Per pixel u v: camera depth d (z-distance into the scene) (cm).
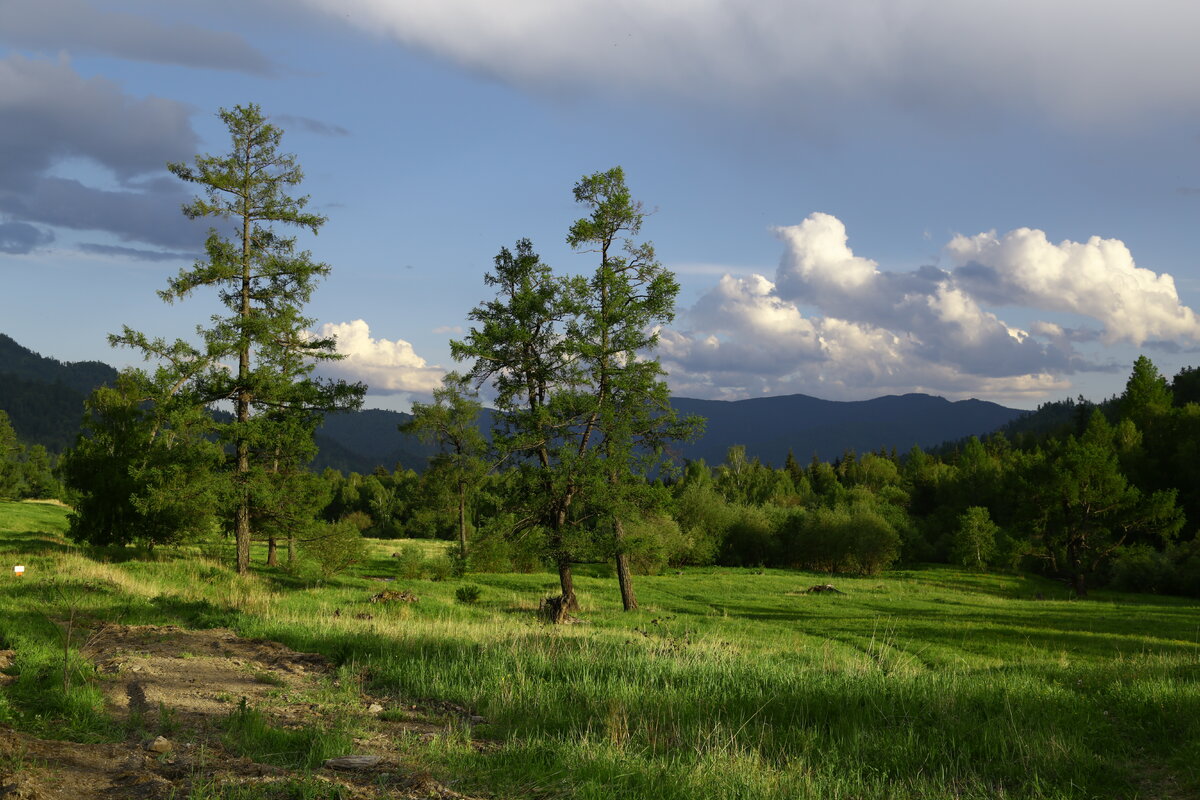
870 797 669
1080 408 12050
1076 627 3316
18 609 1585
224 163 3088
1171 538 7506
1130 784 727
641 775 659
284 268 3155
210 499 2972
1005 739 839
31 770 548
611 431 3003
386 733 809
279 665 1218
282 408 3288
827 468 15225
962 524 7719
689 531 7500
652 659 1309
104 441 3453
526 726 858
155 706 846
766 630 2830
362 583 3625
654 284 3023
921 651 2473
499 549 3119
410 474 14162
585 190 3072
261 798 528
